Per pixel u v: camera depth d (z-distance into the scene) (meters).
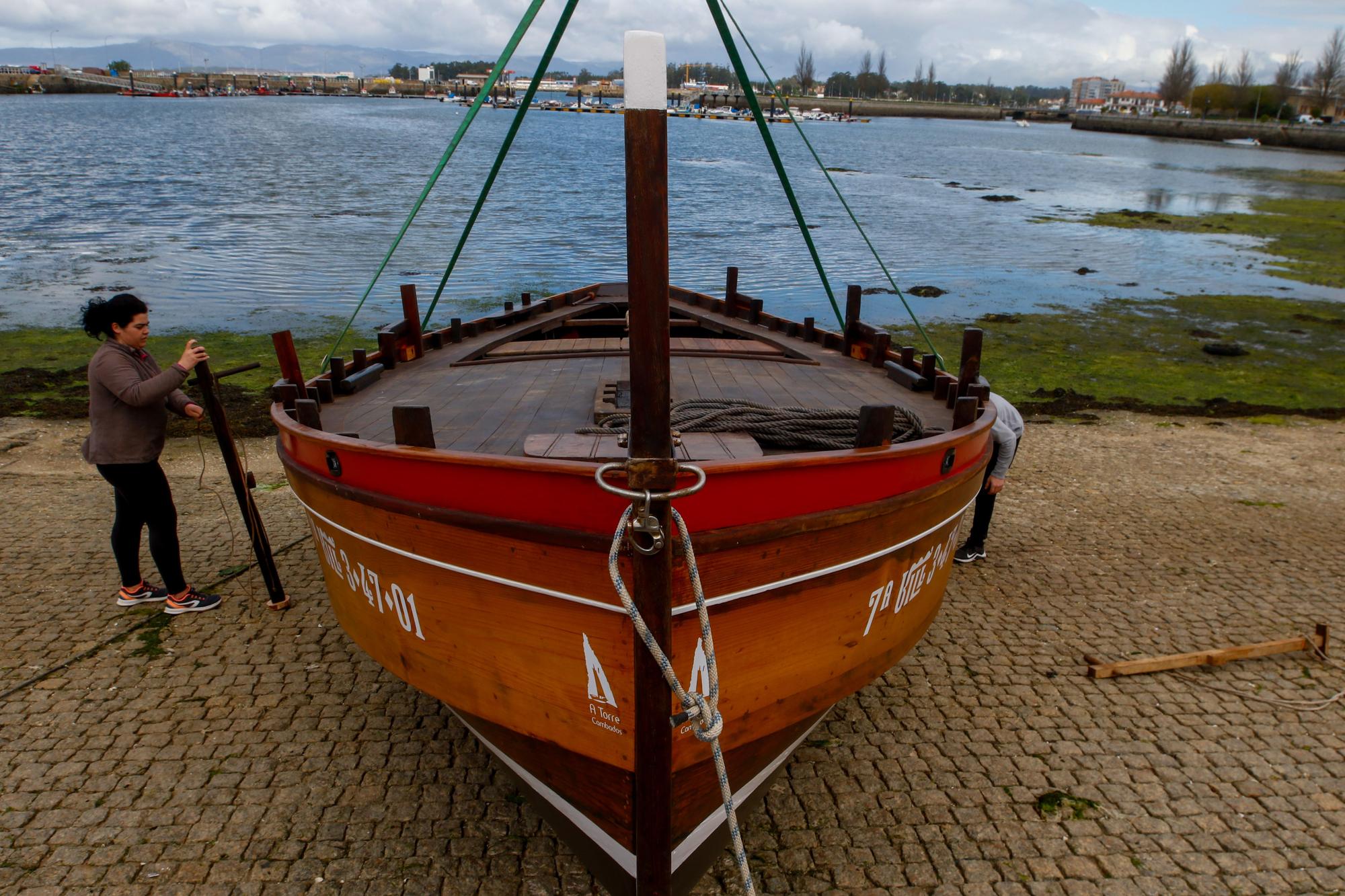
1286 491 7.97
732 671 2.96
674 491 2.38
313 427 3.51
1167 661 4.75
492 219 28.05
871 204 36.34
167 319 14.67
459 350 5.84
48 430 9.02
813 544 2.92
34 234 22.97
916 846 3.47
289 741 4.06
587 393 4.55
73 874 3.21
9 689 4.39
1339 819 3.62
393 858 3.36
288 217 27.09
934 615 4.02
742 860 2.67
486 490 2.79
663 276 2.23
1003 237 27.80
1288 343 14.85
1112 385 12.19
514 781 3.46
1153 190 44.91
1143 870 3.33
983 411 4.06
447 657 3.23
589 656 2.84
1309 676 4.73
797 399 4.51
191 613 5.25
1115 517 7.21
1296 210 36.25
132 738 4.04
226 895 3.14
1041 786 3.82
